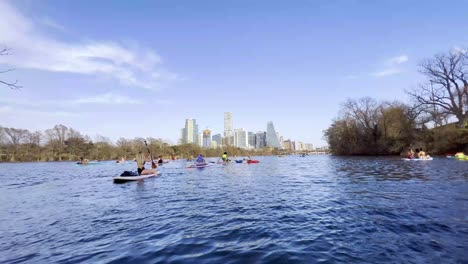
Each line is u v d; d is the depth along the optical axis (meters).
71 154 88.75
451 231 6.27
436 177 17.27
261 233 6.57
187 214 8.85
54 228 7.69
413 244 5.51
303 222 7.45
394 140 52.50
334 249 5.37
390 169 24.47
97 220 8.43
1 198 13.79
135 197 12.67
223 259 5.02
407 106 50.62
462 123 44.12
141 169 22.02
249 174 24.62
